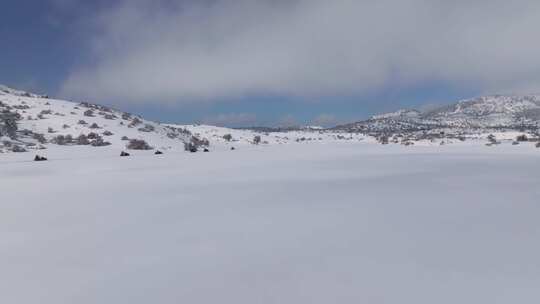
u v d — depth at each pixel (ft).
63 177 81.66
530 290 20.26
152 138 257.75
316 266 24.70
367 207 42.70
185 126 474.08
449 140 320.70
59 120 254.27
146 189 61.36
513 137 389.60
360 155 151.33
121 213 42.83
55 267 26.03
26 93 352.49
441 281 21.77
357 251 27.40
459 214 38.09
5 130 207.41
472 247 27.55
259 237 31.81
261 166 102.01
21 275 24.71
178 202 49.03
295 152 185.78
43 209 45.93
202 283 22.66
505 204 42.73
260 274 23.71
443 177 69.82
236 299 20.47
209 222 37.55
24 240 32.73
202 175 81.10
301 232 32.94
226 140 361.30
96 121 265.13
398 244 28.71
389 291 20.71
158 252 28.63
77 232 34.99
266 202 47.47
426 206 42.50
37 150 183.93
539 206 41.27
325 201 47.11
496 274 22.52
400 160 116.78
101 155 175.94
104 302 20.71
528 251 26.37
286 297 20.49
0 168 105.19
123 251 29.09
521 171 77.97
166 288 22.16
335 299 20.04
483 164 96.43
